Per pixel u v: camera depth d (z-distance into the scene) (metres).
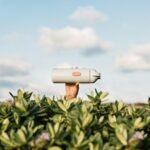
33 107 0.98
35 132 0.87
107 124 0.95
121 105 1.10
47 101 1.10
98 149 0.81
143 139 0.85
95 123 0.91
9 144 0.82
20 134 0.82
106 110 1.12
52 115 1.03
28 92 1.10
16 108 0.97
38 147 0.81
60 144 0.82
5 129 0.90
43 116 1.00
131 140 0.81
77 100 1.08
